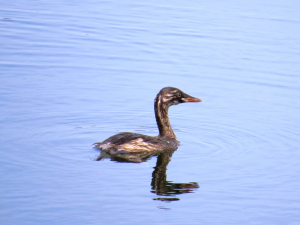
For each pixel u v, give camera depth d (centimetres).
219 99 1834
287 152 1403
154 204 1087
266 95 1886
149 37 2609
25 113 1609
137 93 1859
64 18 2916
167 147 1402
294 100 1841
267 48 2470
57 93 1811
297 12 3122
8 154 1300
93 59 2244
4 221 993
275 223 1040
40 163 1254
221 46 2492
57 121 1564
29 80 1930
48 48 2362
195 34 2672
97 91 1859
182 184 1192
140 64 2203
